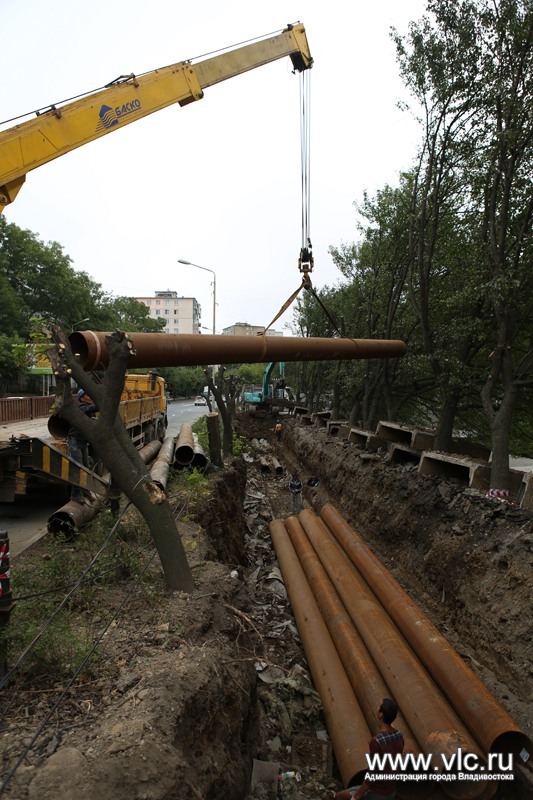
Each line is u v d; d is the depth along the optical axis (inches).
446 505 376.5
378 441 598.9
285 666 282.5
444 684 215.5
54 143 306.5
